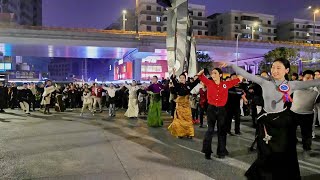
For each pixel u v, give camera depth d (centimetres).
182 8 1149
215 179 503
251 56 5897
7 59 6397
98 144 777
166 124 1169
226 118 634
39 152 692
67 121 1267
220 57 6006
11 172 543
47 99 1638
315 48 5025
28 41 4147
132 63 5628
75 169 559
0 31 4009
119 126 1108
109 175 523
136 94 1404
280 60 382
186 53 1145
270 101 376
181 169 558
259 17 9081
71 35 4312
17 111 1792
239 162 605
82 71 11806
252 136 894
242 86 916
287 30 9438
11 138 863
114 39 4522
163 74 5612
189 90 849
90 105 1534
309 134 709
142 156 652
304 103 679
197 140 829
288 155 361
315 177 514
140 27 8106
